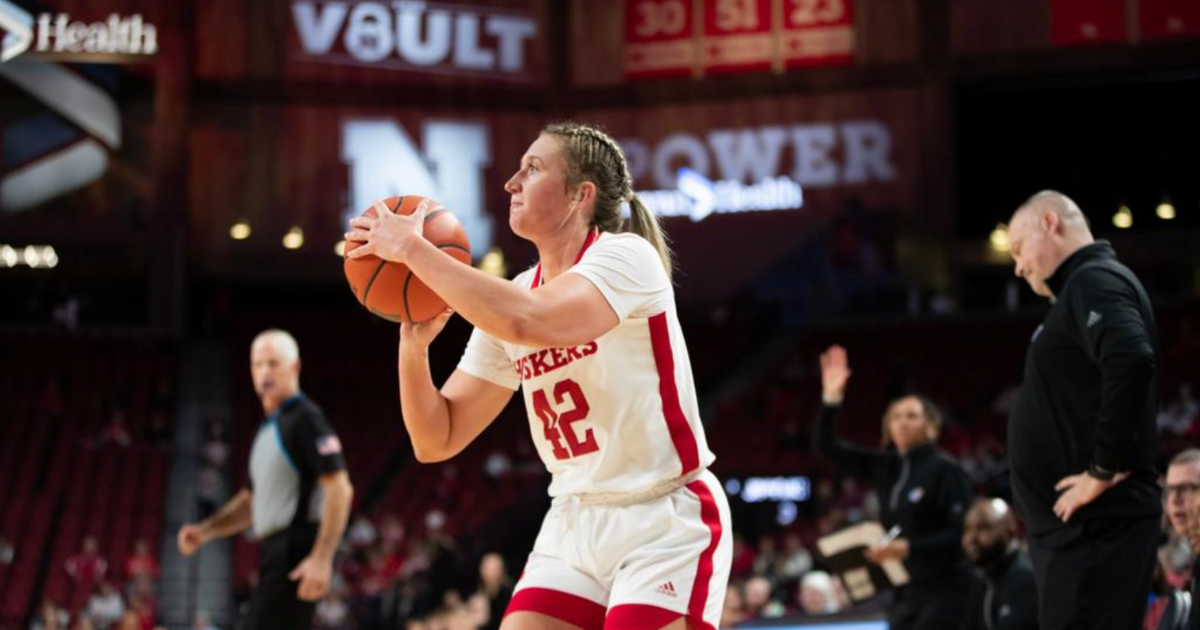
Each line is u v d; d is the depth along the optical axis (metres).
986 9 24.33
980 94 25.91
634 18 25.42
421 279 2.96
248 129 24.73
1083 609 4.07
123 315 26.42
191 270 24.61
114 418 22.27
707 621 3.16
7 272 24.84
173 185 23.91
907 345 24.83
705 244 25.17
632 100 25.36
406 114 25.00
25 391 23.02
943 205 24.42
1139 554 4.04
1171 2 23.55
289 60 24.77
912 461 6.73
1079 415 4.15
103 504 20.64
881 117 24.67
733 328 26.38
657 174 25.27
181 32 23.80
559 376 3.21
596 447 3.21
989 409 23.02
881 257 24.53
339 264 24.97
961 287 25.69
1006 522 5.84
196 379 24.34
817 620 7.82
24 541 19.59
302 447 6.03
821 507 19.59
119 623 16.77
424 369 3.36
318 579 5.93
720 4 25.23
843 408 23.67
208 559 20.06
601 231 3.38
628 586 3.11
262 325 26.06
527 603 3.22
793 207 24.86
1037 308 24.97
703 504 3.23
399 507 21.56
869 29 24.72
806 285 25.69
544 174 3.29
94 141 23.98
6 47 23.12
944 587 6.44
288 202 24.77
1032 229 4.37
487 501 21.69
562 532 3.29
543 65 25.42
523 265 24.95
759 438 22.88
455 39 25.20
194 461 22.34
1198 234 24.34
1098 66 23.83
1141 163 26.22
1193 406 20.36
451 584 18.81
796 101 24.92
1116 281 4.12
